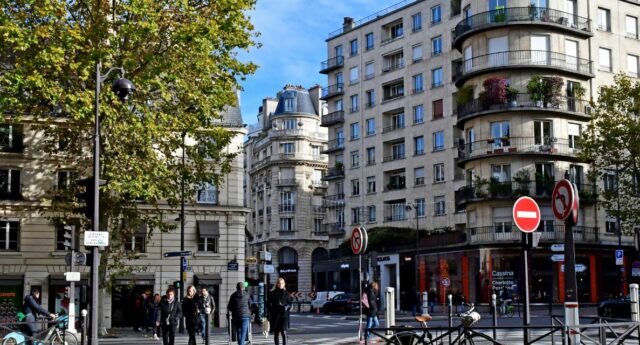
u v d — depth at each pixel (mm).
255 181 100875
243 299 18797
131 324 39438
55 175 38500
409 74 67938
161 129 28875
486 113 50969
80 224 32188
